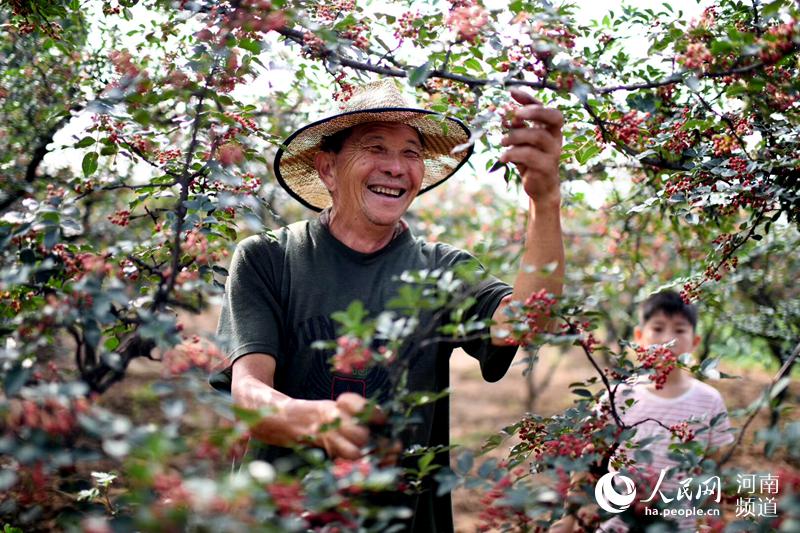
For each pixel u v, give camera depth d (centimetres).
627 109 206
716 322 439
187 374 132
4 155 281
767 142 201
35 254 174
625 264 414
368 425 142
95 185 208
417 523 193
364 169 204
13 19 272
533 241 170
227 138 196
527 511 142
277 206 402
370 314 197
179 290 152
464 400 750
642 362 169
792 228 293
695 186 205
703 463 146
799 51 178
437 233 616
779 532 130
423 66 168
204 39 185
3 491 182
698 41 183
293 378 196
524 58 167
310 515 124
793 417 340
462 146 154
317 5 204
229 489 98
